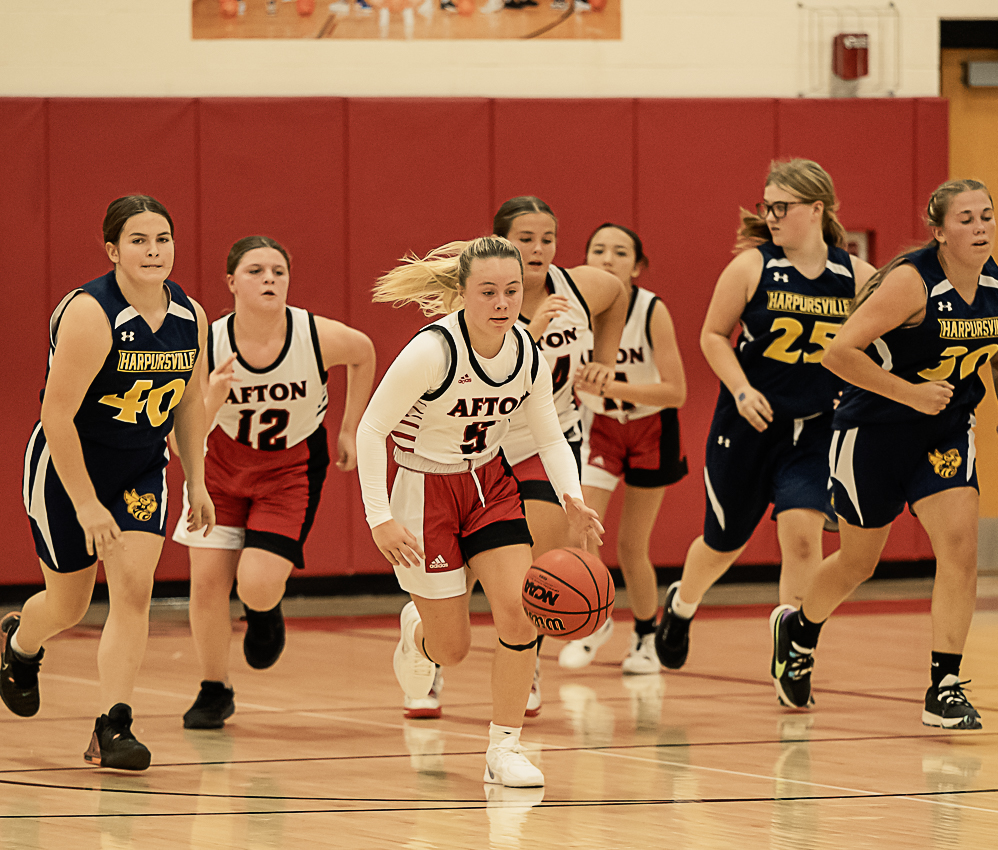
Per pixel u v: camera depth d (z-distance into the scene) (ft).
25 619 47.96
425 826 36.37
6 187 98.84
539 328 50.83
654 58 107.34
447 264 44.14
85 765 45.19
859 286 58.03
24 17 101.09
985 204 48.08
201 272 100.89
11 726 53.06
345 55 104.12
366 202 102.47
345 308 102.47
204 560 53.67
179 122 100.37
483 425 42.01
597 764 45.42
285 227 101.65
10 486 99.04
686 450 105.29
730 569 107.45
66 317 41.96
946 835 35.24
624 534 69.26
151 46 102.27
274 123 101.35
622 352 68.54
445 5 104.83
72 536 44.73
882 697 59.62
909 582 107.96
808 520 57.16
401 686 58.13
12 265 99.04
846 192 107.86
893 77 110.63
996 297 50.03
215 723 52.85
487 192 103.81
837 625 84.94
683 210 105.91
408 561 40.86
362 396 57.21
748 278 58.03
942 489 50.62
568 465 42.63
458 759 46.52
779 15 108.47
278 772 44.19
